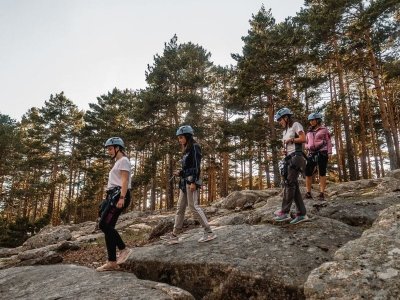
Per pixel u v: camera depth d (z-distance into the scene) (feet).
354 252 12.25
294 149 19.17
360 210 21.26
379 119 93.81
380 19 67.36
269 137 76.69
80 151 121.49
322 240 16.65
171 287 13.78
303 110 69.10
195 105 88.17
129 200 17.08
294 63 70.64
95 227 47.98
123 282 14.24
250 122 77.05
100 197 121.08
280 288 13.38
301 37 72.33
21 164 114.83
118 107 121.90
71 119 133.80
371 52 68.69
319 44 73.72
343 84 77.77
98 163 136.46
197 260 16.34
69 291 13.82
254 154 88.58
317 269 11.91
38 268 19.57
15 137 99.76
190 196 18.80
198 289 15.78
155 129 89.81
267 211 23.04
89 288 13.75
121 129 110.32
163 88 90.48
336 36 73.00
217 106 119.96
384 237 12.73
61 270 18.16
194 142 19.21
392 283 10.27
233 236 18.80
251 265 14.85
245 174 137.69
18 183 126.41
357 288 10.46
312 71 88.17
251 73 73.72
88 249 31.32
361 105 86.07
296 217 19.27
